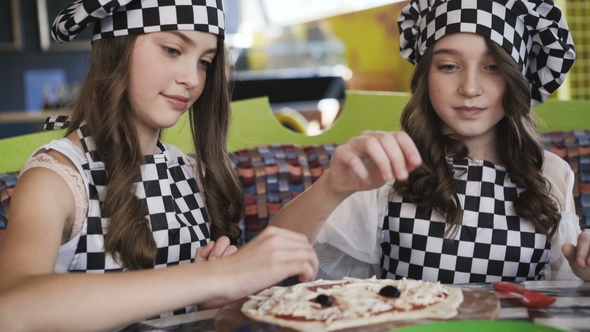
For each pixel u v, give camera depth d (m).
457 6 1.16
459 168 1.26
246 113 1.75
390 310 0.75
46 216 0.90
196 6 1.03
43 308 0.72
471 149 1.28
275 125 1.80
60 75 5.24
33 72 5.18
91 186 1.02
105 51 1.06
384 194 1.27
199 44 1.04
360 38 4.26
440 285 0.85
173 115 1.04
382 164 0.80
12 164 1.42
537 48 1.28
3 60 5.10
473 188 1.24
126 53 1.03
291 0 5.08
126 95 1.05
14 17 5.08
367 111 1.87
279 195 1.52
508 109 1.19
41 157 0.98
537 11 1.22
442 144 1.25
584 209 1.57
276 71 4.70
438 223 1.23
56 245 0.88
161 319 0.83
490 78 1.18
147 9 1.01
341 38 4.50
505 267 1.21
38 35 5.16
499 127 1.28
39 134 1.43
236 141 1.73
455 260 1.21
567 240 1.25
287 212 1.03
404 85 3.76
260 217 1.50
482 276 1.21
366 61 4.20
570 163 1.58
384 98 1.83
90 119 1.05
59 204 0.93
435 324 0.64
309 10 4.86
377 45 4.05
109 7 1.00
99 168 1.04
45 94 5.20
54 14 5.18
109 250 1.00
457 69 1.18
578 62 2.52
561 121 1.76
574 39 2.50
